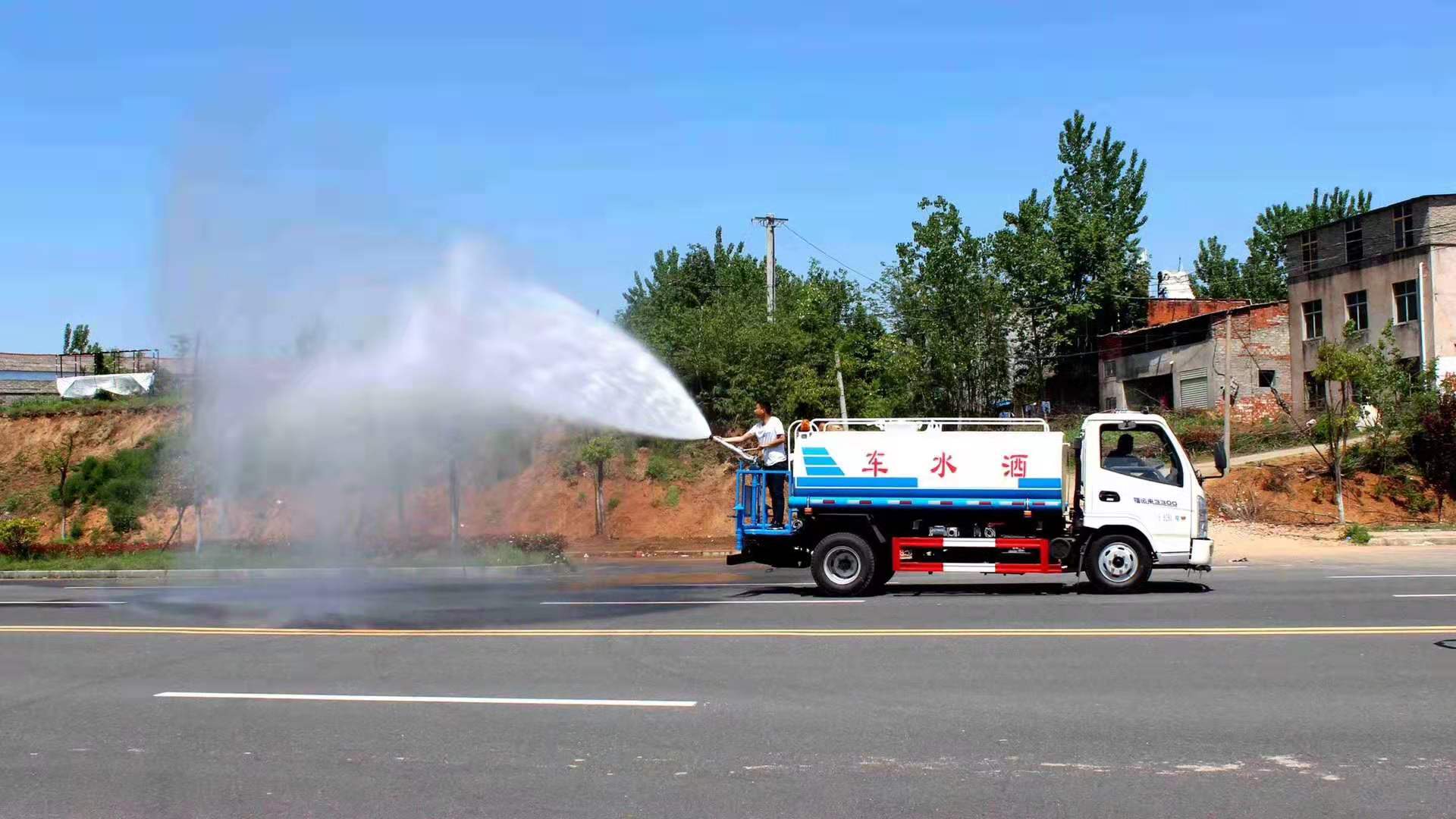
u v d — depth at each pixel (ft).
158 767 24.81
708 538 98.73
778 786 22.24
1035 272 157.48
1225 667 32.40
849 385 111.55
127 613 51.06
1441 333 120.37
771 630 40.65
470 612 48.47
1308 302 137.80
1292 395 139.95
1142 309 174.19
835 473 51.26
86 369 185.68
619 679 32.60
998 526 51.19
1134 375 162.81
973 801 21.07
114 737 27.50
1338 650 34.73
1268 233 212.84
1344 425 95.09
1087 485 50.06
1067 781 22.16
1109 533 50.26
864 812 20.54
